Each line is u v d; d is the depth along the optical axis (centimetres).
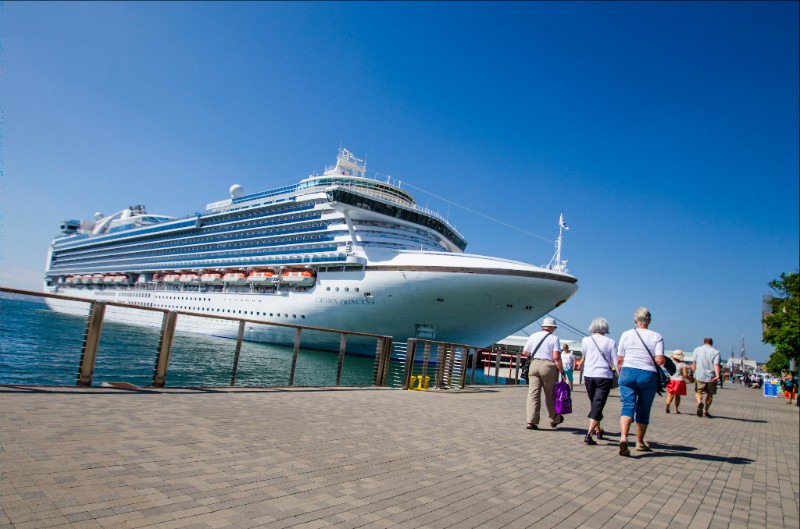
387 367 1266
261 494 367
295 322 3784
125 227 6731
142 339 2495
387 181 4353
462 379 1457
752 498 502
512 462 557
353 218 3791
